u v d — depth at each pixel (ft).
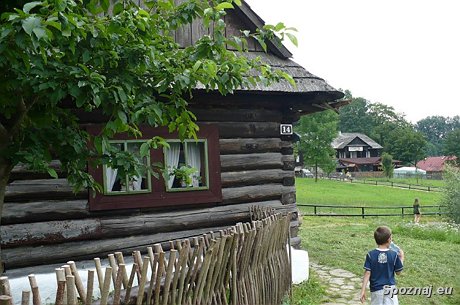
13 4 10.39
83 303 8.80
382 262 15.48
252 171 25.39
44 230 20.56
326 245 37.93
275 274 18.08
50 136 12.13
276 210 25.11
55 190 20.94
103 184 21.47
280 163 26.30
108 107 11.03
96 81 10.03
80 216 21.34
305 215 71.51
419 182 182.80
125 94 10.75
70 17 8.48
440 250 38.14
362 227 54.70
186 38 24.70
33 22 7.62
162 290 10.20
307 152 165.07
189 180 14.28
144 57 11.37
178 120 13.44
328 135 162.50
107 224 21.71
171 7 12.47
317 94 24.89
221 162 24.59
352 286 24.70
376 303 15.39
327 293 23.36
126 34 11.12
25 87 10.94
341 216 73.51
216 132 24.30
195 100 23.89
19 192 20.38
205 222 23.86
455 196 64.39
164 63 12.39
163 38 13.32
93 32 10.30
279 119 26.35
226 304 12.99
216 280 12.53
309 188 138.41
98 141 11.76
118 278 8.92
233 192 24.72
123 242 22.00
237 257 13.73
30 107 11.83
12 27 7.96
